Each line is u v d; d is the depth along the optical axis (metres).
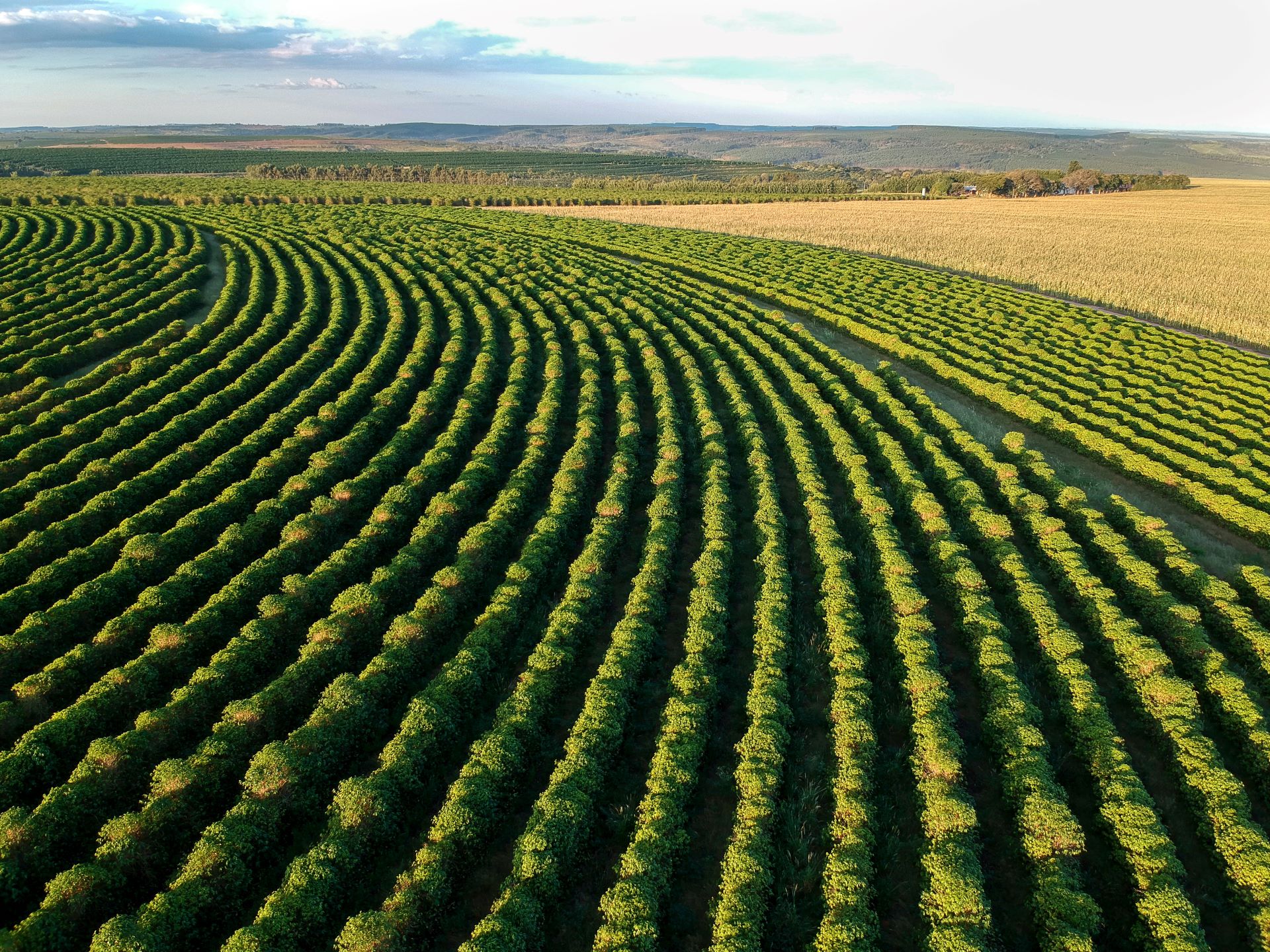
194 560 36.03
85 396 52.22
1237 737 28.36
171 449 47.53
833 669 30.94
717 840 25.08
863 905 21.55
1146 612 34.66
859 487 43.19
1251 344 75.31
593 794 25.28
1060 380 61.72
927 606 34.03
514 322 69.75
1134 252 114.50
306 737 26.31
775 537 38.31
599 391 56.28
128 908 22.34
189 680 30.61
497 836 24.95
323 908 21.50
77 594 33.44
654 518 40.38
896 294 86.31
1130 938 21.83
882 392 56.44
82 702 27.78
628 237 112.88
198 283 83.12
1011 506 42.94
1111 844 24.19
